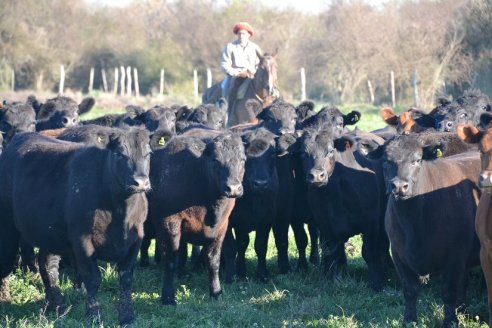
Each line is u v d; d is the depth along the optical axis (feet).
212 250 33.65
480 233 25.62
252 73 65.46
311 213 39.47
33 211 30.04
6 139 45.70
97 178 28.53
